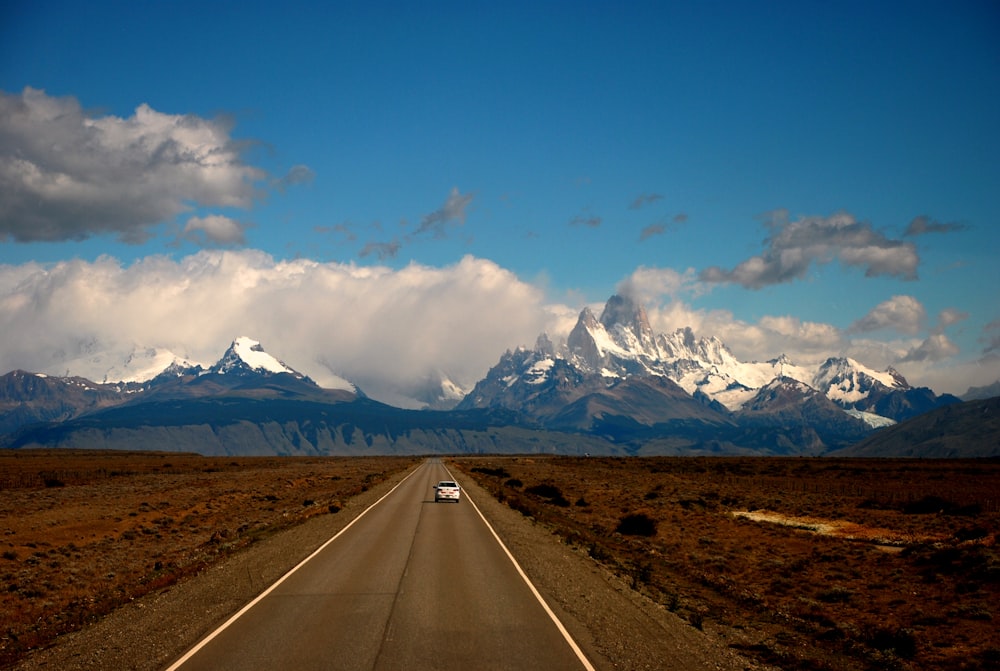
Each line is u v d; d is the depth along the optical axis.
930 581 28.08
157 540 40.31
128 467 139.50
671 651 16.14
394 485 84.50
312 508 51.62
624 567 30.38
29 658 15.68
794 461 177.00
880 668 17.55
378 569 25.64
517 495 70.25
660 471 131.88
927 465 142.12
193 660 14.48
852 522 48.97
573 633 16.92
